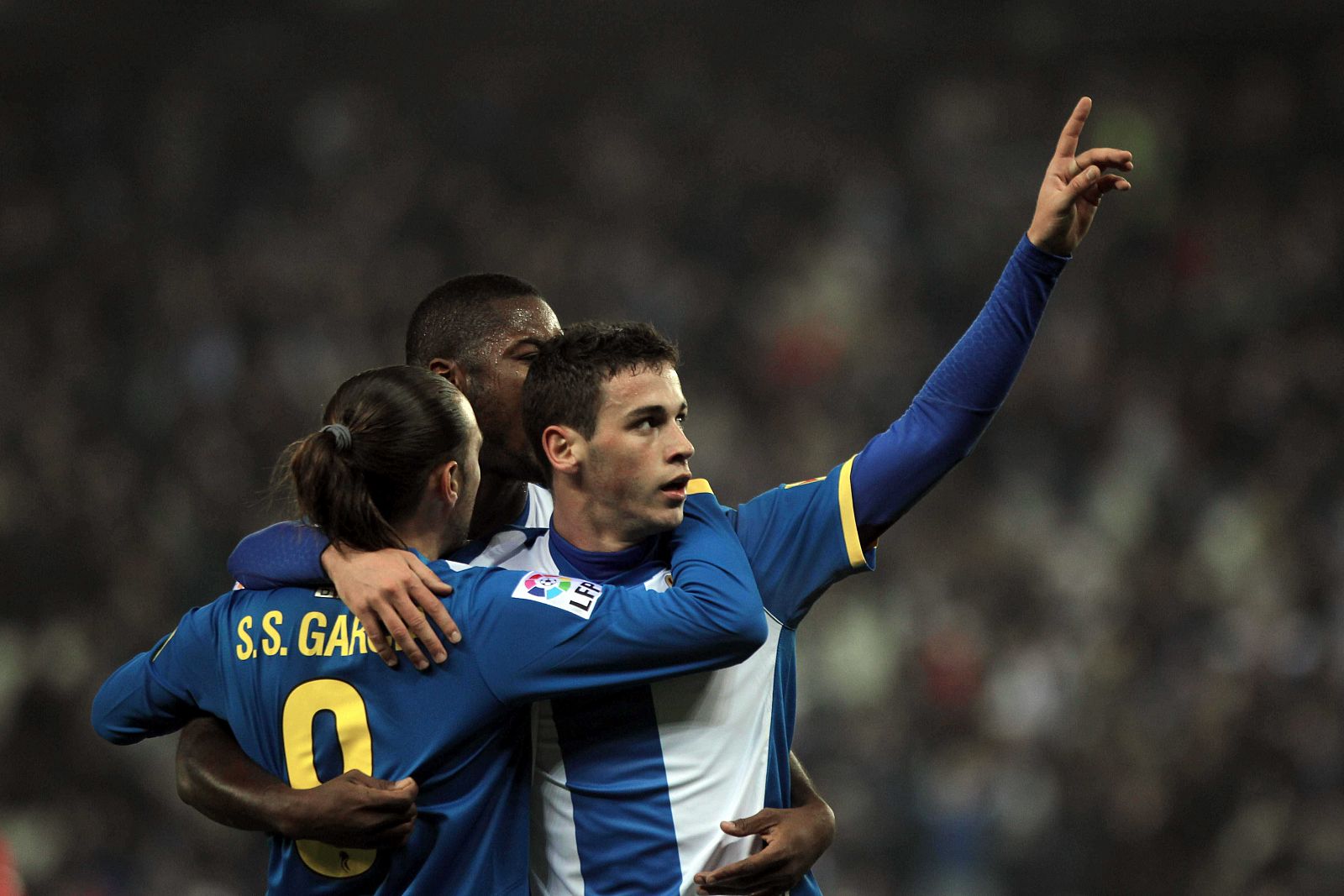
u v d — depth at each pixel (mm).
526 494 11461
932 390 9820
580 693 9414
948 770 37594
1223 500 44344
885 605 41938
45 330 53719
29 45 58750
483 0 58594
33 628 43969
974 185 55312
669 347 9828
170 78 59281
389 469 9602
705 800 9742
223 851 36969
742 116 58906
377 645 9328
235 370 51438
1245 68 57312
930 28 58250
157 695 10117
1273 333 50125
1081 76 57969
